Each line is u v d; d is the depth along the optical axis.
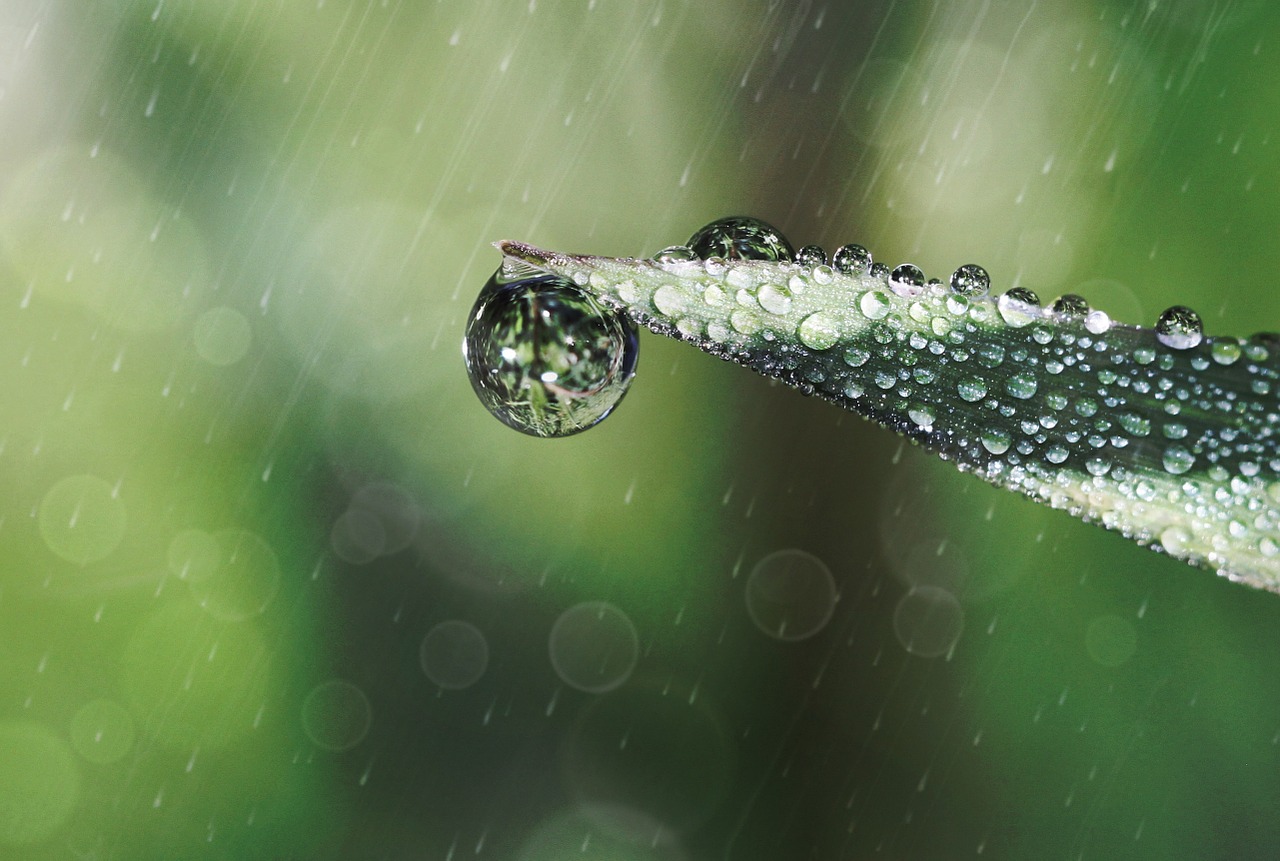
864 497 0.16
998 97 0.18
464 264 0.25
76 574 0.24
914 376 0.10
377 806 0.22
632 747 0.21
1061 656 0.19
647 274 0.10
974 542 0.19
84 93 0.25
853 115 0.16
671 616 0.22
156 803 0.22
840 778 0.18
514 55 0.24
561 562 0.23
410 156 0.25
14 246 0.25
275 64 0.25
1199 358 0.10
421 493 0.25
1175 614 0.19
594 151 0.23
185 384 0.26
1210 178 0.17
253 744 0.23
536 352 0.11
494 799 0.22
